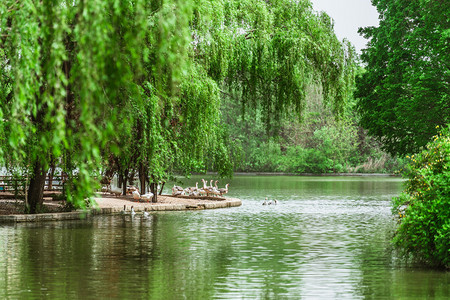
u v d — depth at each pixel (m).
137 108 27.50
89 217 35.34
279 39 35.44
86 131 9.61
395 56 54.25
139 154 33.94
